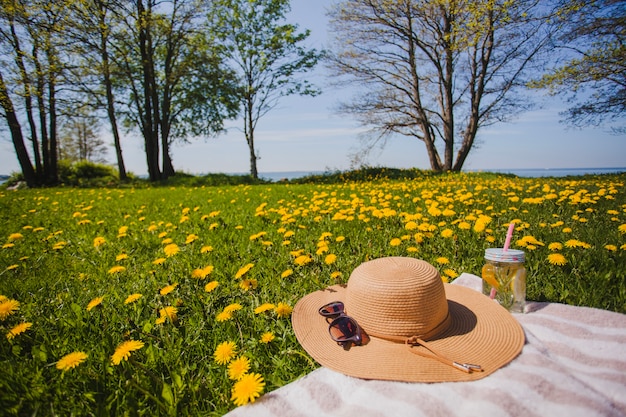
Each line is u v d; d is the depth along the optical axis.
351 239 3.86
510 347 1.38
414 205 5.80
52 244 4.48
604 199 4.95
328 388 1.36
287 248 3.73
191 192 11.04
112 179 22.27
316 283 2.71
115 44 21.52
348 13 20.33
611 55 13.42
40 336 2.12
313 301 1.93
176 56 24.02
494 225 4.03
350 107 23.16
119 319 2.33
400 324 1.43
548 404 1.10
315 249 3.63
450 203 5.55
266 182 19.92
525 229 3.67
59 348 1.98
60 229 5.44
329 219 4.90
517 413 1.10
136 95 23.94
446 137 22.58
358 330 1.48
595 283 2.30
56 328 2.26
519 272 1.80
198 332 2.10
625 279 2.33
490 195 6.18
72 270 3.49
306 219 5.21
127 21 20.61
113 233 5.05
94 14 18.55
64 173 24.14
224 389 1.64
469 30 15.15
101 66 19.47
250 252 3.70
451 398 1.20
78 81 19.59
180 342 1.97
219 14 25.62
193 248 3.93
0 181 23.20
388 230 4.10
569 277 2.45
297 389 1.37
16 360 1.83
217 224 4.86
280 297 2.55
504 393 1.16
